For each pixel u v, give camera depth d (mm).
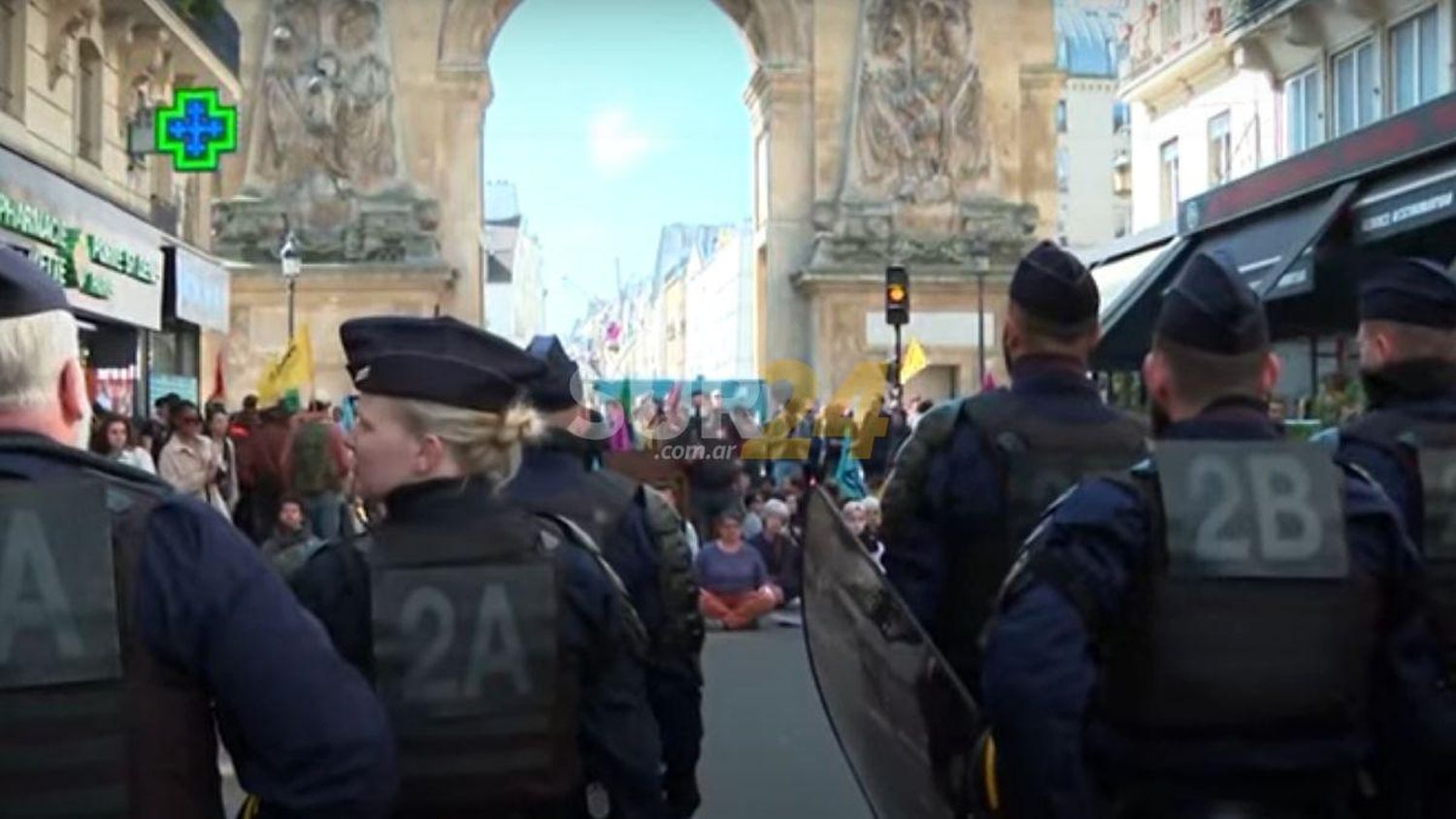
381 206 46375
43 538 3324
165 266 29734
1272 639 4035
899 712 4945
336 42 46875
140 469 3736
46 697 3277
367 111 46688
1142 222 41156
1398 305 5371
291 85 46500
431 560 4324
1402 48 28031
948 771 4707
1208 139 36969
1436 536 5129
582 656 4434
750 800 10734
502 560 4352
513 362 4484
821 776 11422
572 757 4387
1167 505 4070
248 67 46469
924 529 6098
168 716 3363
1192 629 4031
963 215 48531
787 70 49094
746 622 19547
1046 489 5895
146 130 28094
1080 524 4039
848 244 48219
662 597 6379
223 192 46250
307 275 45406
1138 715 4082
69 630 3297
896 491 6129
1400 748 4254
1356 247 19641
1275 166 21500
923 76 48812
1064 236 86938
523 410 4543
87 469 3475
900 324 30797
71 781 3277
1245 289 4359
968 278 47625
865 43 48906
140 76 28797
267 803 3363
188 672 3385
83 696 3293
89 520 3359
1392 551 4195
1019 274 6117
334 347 45719
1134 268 26562
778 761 11945
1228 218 23000
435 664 4262
